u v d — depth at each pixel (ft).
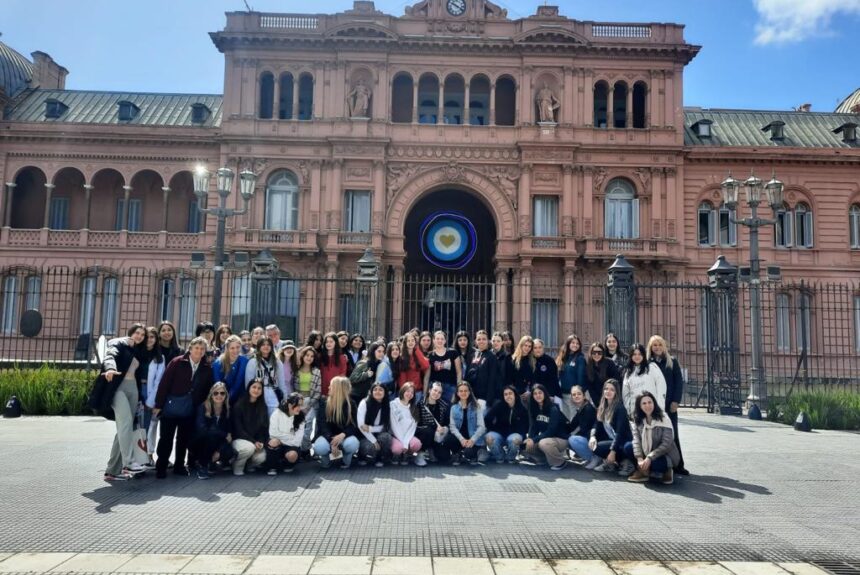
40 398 60.90
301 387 39.58
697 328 114.83
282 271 116.47
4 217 121.70
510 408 39.81
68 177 127.44
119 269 119.96
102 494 30.42
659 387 35.76
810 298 120.67
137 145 122.83
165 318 118.93
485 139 118.93
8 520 25.89
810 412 56.44
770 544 24.21
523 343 41.88
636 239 114.93
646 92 120.78
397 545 23.44
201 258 70.95
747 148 121.19
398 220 117.60
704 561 22.33
